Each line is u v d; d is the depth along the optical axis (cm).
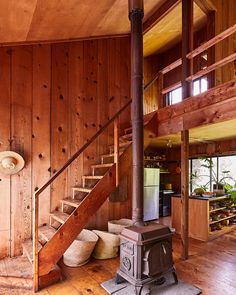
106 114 496
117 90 514
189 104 375
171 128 408
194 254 399
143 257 266
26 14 310
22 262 345
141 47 323
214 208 511
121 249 293
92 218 466
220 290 284
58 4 312
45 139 421
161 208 719
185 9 415
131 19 329
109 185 357
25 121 404
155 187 673
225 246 439
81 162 458
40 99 421
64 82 450
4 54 391
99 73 495
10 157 374
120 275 291
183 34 413
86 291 285
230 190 582
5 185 381
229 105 314
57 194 427
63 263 365
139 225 293
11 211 383
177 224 526
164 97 726
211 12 459
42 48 429
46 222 411
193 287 288
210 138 566
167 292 277
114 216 491
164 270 281
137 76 317
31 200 400
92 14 385
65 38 445
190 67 401
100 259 382
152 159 754
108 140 495
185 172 386
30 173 403
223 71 462
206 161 683
